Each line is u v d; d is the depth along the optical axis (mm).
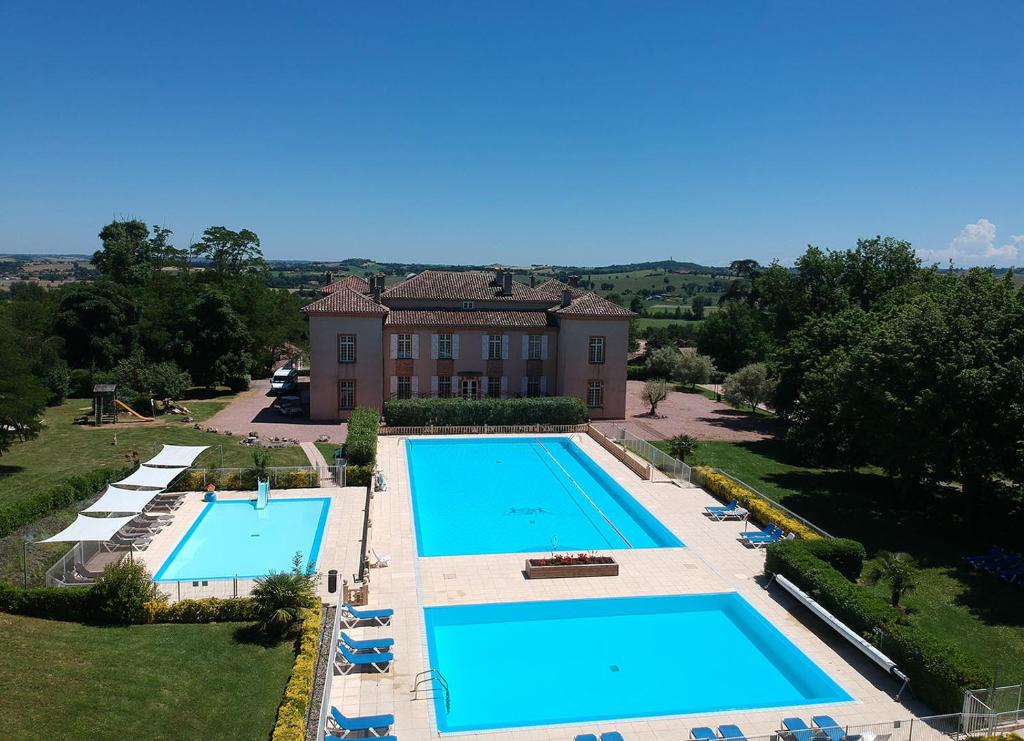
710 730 16234
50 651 17969
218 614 20922
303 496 33969
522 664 19984
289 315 87562
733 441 50031
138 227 106688
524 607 22875
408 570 25516
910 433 30703
